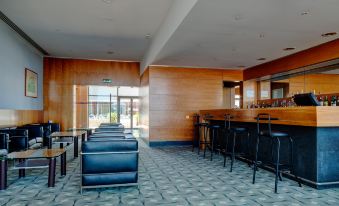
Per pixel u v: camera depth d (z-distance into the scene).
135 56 11.23
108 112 12.82
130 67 12.21
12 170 5.59
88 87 12.62
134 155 4.10
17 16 6.69
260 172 5.39
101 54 10.87
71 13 6.51
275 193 4.01
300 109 4.32
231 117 6.62
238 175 5.15
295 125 4.66
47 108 11.26
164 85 9.90
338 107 4.05
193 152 8.23
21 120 8.58
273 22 5.20
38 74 10.55
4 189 4.20
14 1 5.84
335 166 4.27
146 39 8.75
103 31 7.89
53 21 7.05
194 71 10.23
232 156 5.55
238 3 4.30
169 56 8.22
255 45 6.91
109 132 6.00
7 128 7.04
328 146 4.25
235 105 11.30
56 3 5.95
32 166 4.36
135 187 4.32
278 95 9.30
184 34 5.94
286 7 4.46
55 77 11.42
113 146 4.02
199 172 5.42
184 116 10.03
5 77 7.34
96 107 12.71
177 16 5.46
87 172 3.93
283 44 6.82
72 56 11.26
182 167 5.91
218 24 5.29
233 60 8.84
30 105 9.57
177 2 5.48
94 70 11.83
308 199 3.74
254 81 10.59
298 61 7.62
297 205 3.51
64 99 11.46
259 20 5.07
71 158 7.06
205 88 10.30
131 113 12.99
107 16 6.71
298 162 4.60
